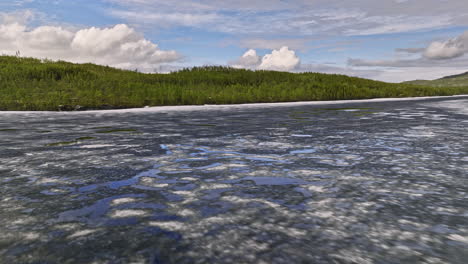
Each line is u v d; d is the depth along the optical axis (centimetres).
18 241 107
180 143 348
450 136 385
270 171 214
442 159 249
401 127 494
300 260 93
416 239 108
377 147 311
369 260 93
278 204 145
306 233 113
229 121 646
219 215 132
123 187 175
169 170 218
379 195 158
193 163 241
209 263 91
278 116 773
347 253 98
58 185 179
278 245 103
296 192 164
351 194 160
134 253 98
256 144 338
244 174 205
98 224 122
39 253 98
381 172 207
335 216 130
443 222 122
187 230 116
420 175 198
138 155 275
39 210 138
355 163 237
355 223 122
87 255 97
